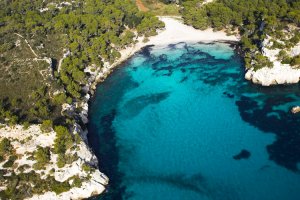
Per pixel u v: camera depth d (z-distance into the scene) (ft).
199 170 462.60
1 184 422.82
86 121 558.97
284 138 492.95
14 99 523.29
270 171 446.60
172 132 533.14
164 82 654.94
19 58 609.42
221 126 532.73
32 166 442.09
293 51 607.37
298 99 563.07
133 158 490.90
